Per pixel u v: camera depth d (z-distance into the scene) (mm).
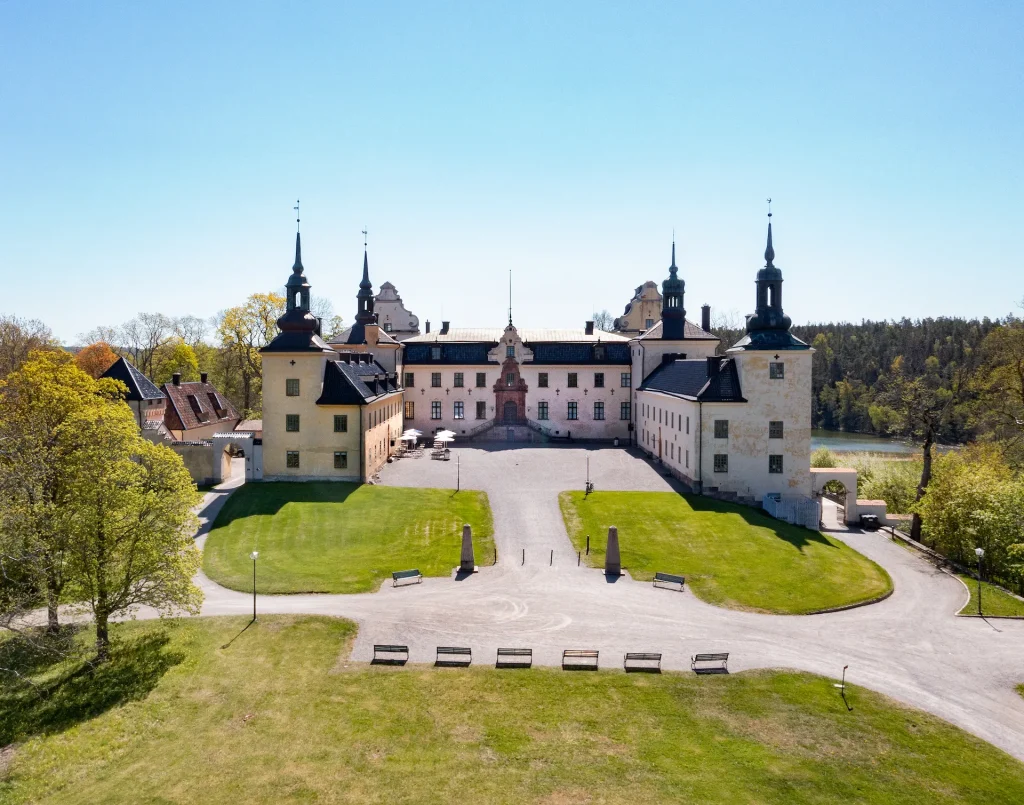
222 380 117375
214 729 26688
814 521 54781
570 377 87562
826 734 26500
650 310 103750
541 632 34812
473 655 32438
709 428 59062
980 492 47688
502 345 87500
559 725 26922
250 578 41250
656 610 37594
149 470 35500
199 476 63094
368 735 26172
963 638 35156
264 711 27797
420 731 26453
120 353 107812
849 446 117625
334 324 118438
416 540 47469
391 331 104750
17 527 32625
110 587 33125
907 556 49312
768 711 28000
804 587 41125
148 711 27953
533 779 23641
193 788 23250
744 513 54375
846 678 30859
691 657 32469
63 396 38281
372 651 32750
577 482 62250
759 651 33250
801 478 59281
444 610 37188
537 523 50938
